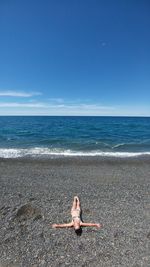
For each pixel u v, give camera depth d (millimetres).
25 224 7703
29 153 22281
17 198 10078
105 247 6508
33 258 6070
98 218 8164
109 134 43906
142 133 46656
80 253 6266
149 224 7770
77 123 90438
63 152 23125
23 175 14352
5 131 48438
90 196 10375
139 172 15453
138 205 9367
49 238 6938
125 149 25734
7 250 6398
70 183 12570
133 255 6164
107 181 13070
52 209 8859
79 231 7246
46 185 12141
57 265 5809
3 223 7785
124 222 7883
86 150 24609
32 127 62750
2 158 19750
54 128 59625
